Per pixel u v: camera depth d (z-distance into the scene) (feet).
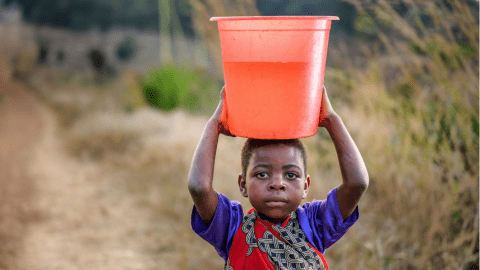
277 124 5.86
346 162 6.26
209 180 6.15
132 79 40.78
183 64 35.35
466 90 11.60
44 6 77.71
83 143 31.37
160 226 17.17
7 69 74.54
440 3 11.77
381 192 13.19
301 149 6.29
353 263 11.41
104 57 68.08
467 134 11.19
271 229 6.29
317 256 6.24
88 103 48.16
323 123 6.52
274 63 5.69
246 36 5.71
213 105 32.01
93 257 14.93
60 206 20.12
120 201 20.44
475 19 11.51
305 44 5.69
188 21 43.24
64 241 16.26
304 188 6.47
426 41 12.20
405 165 12.60
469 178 10.80
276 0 40.60
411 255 10.93
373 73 14.19
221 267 13.74
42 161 29.48
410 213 11.97
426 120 12.36
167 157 23.84
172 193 19.70
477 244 10.48
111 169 25.53
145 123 30.58
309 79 5.82
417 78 13.47
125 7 71.26
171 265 14.12
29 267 14.12
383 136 13.67
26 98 62.64
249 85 5.81
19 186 23.40
